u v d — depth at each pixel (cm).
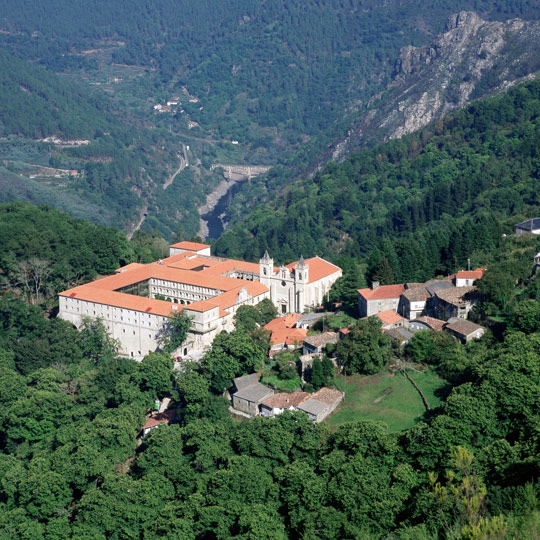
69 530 17262
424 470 15675
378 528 14738
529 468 13775
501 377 16988
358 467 15825
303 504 15875
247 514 15750
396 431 17838
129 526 17000
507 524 9431
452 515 12306
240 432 18250
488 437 16025
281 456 17500
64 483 18250
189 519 16375
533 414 16038
